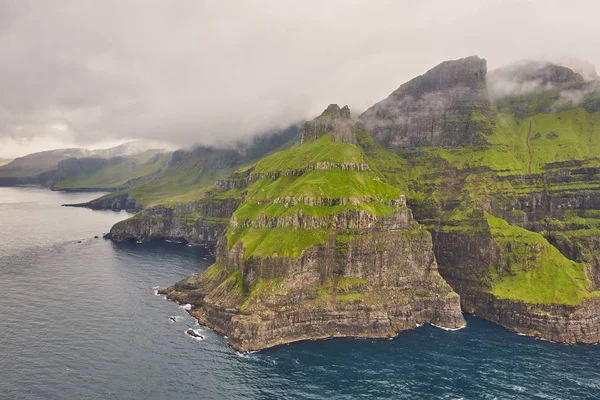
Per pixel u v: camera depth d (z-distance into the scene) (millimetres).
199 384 151250
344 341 194125
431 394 150375
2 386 143000
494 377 163250
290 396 145875
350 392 149750
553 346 194500
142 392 144500
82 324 196125
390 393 150000
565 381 161125
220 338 190250
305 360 173250
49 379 149000
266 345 185000
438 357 179375
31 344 173500
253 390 148875
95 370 156625
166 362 165750
